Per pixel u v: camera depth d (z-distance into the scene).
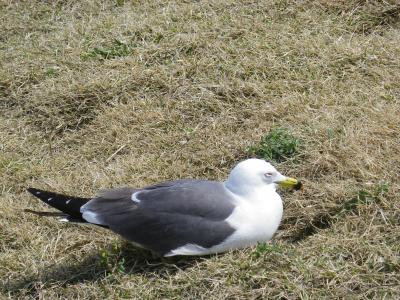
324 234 7.32
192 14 11.17
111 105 9.78
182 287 6.83
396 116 8.70
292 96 9.30
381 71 9.63
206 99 9.51
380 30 10.66
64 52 10.86
